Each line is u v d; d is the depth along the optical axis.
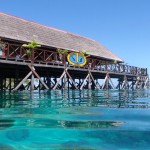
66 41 27.50
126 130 4.99
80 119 6.27
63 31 29.80
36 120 6.14
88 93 18.34
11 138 4.45
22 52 22.38
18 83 20.47
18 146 3.99
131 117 6.52
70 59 23.47
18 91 19.86
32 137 4.51
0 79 25.86
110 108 8.45
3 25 22.03
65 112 7.51
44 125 5.55
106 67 28.23
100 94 17.20
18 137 4.51
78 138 4.46
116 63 31.84
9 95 15.12
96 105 9.49
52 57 25.52
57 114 7.11
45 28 27.25
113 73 29.30
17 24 23.95
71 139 4.38
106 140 4.28
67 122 5.85
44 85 20.62
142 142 4.14
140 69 36.22
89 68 25.62
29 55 20.34
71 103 10.27
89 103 10.31
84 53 26.06
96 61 30.17
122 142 4.18
